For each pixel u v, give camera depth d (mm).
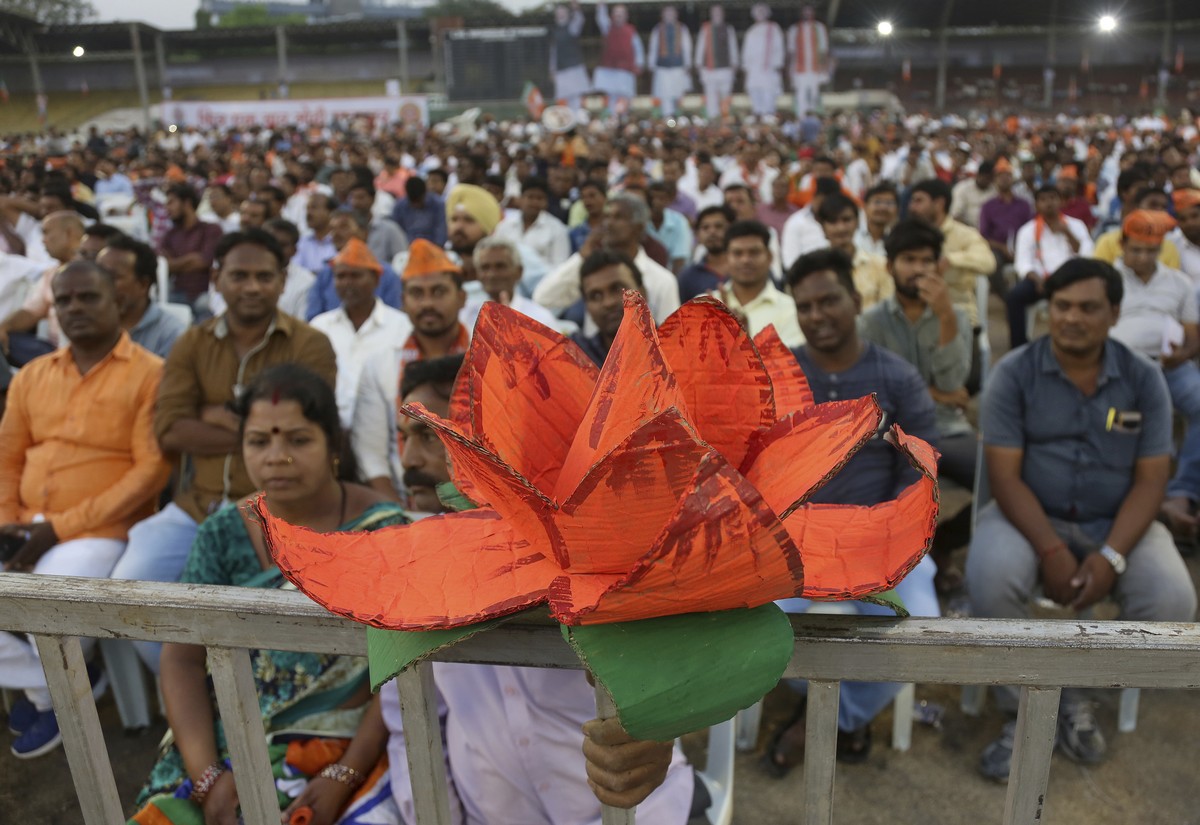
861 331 3783
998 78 37188
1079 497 2709
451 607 827
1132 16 35906
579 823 1493
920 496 854
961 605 3295
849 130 25531
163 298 5738
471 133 26125
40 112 35625
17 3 43844
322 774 1676
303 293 5582
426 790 1119
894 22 36250
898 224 3691
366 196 7961
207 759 1687
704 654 742
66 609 1132
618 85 30578
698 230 5508
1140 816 2365
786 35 31328
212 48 37938
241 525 1968
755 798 2465
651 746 970
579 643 754
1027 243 6371
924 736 2711
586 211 7668
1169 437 2633
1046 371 2684
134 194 13852
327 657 1775
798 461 822
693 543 685
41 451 2959
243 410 1969
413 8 67750
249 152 20109
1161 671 934
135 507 2938
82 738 1203
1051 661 947
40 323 5027
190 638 1119
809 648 970
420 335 3410
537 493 749
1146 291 4574
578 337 3654
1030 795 1011
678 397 775
